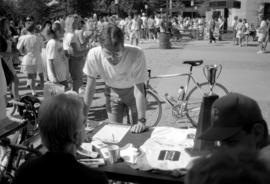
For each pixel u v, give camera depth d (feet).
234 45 70.13
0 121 12.25
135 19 81.00
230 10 109.09
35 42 26.43
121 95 12.96
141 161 8.68
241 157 3.30
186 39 87.86
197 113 20.90
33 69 26.58
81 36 24.54
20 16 125.80
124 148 9.64
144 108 11.93
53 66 22.35
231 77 34.68
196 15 216.54
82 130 7.14
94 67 12.04
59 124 6.58
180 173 8.12
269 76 35.35
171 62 44.86
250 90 29.43
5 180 9.68
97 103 25.21
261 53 55.52
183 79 31.91
